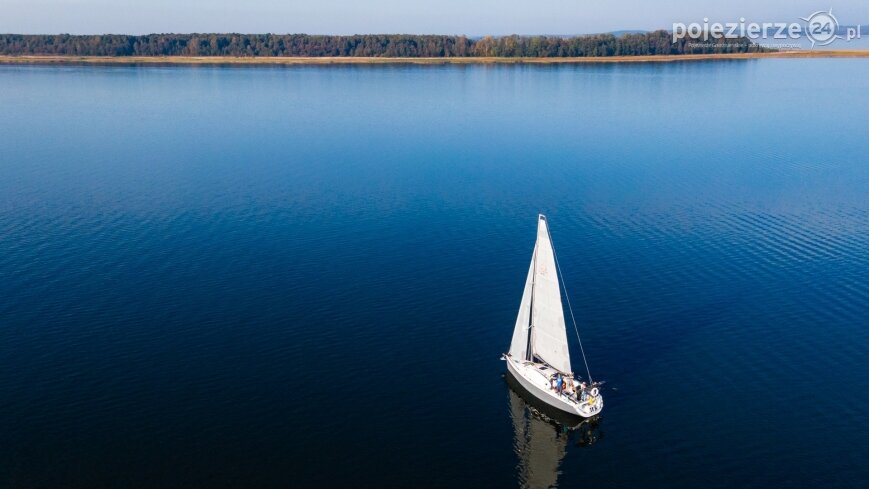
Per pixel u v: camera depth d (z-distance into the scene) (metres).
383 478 53.19
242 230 106.56
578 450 56.84
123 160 152.25
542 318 64.69
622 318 78.25
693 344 72.44
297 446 56.56
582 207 118.75
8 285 84.81
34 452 54.84
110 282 86.31
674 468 54.41
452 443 57.50
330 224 109.88
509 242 102.19
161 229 106.38
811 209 114.50
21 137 177.50
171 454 55.09
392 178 138.62
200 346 71.44
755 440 57.19
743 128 188.38
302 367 68.06
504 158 156.62
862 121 194.50
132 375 65.88
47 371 66.12
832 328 74.69
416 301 82.62
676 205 118.56
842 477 52.66
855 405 61.41
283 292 84.44
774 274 88.75
